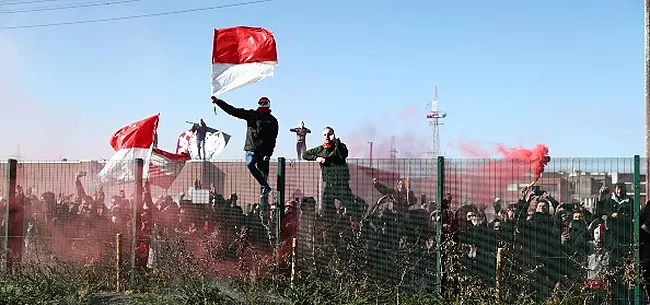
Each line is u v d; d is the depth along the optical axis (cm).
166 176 1370
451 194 1109
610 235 1045
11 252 1434
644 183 1159
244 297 1090
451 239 1080
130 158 1427
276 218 1227
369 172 1166
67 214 1452
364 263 1142
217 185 1309
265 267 1184
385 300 1070
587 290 1040
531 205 1067
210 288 1105
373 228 1150
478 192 1095
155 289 1238
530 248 1062
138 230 1353
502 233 1073
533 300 1032
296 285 1109
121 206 1391
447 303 1041
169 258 1275
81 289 1238
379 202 1153
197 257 1240
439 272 1092
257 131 1259
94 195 1433
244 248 1220
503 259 1055
